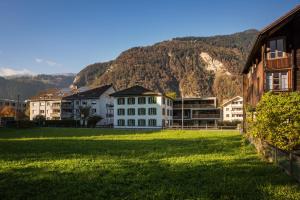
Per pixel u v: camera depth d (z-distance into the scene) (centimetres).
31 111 13712
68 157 2264
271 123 2025
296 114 1986
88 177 1531
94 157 2258
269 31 3553
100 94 11562
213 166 1834
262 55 3819
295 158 1449
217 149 2764
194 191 1276
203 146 3055
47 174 1611
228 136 4603
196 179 1489
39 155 2388
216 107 10488
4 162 2027
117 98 9462
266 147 2088
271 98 2095
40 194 1252
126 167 1808
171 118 10350
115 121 9444
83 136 4825
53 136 4853
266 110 2075
